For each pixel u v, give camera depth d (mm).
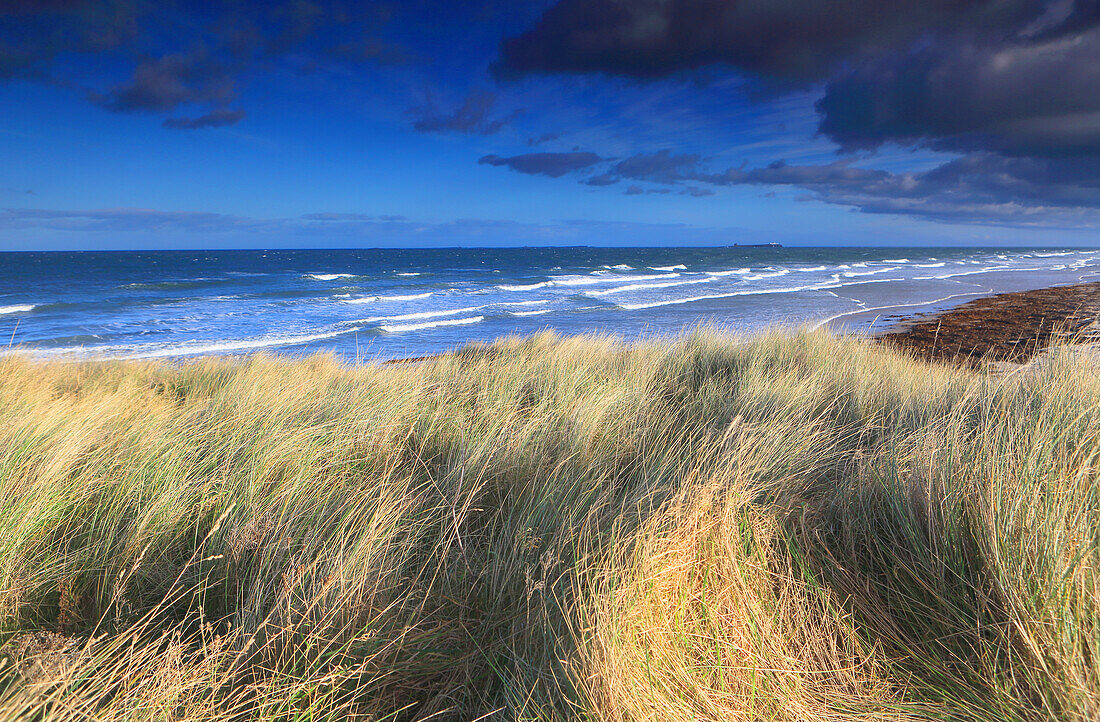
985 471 2584
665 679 1823
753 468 2990
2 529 2205
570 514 2566
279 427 3658
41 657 1686
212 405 4609
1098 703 1637
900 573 2357
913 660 2035
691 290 41812
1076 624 1834
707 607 2096
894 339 16156
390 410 4301
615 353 8086
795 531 2629
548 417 4207
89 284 51562
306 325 25094
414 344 19719
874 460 3232
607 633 1769
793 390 5023
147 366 7992
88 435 3527
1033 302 25797
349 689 1844
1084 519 2139
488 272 75250
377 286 49125
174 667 1744
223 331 23219
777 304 30469
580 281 54375
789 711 1818
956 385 5012
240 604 2119
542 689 1812
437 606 2256
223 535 2463
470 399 5133
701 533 2281
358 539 2328
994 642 1949
